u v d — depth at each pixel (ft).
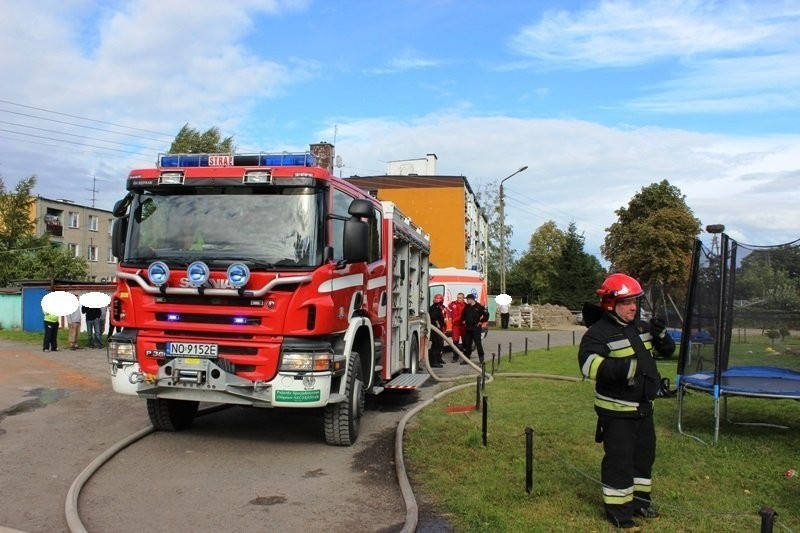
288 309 21.66
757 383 26.55
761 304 29.71
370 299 28.07
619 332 16.52
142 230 23.36
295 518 17.04
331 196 23.65
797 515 17.54
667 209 136.26
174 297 22.30
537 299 244.42
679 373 28.02
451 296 69.21
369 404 34.78
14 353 58.70
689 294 28.32
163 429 26.66
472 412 31.30
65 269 141.69
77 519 16.02
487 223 246.88
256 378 21.66
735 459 23.06
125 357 22.65
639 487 17.35
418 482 20.03
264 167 22.90
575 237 250.98
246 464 22.11
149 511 17.37
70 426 27.27
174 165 24.22
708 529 16.43
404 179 179.52
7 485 19.33
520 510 17.57
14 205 146.10
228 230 22.74
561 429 27.32
